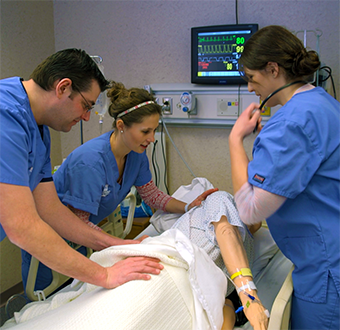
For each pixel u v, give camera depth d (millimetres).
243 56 1082
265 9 2057
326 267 1034
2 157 914
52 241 979
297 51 1004
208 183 1992
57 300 1298
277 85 1077
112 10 2414
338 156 993
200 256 1255
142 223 2314
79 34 2561
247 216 1053
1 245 2338
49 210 1332
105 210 1650
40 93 1065
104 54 2520
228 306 1354
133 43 2416
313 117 970
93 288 1244
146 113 1432
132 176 1724
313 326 1097
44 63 1045
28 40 2432
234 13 2129
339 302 1031
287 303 1080
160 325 1068
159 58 2369
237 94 2131
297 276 1130
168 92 2275
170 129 2420
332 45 1971
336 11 1921
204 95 2199
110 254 1244
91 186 1462
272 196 973
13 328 1062
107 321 984
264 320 1144
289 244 1124
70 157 1541
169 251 1220
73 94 1057
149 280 1113
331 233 1019
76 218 1400
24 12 2375
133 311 1018
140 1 2324
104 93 1866
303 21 1997
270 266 1661
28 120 1048
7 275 2404
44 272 1604
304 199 1028
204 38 2102
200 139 2363
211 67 2129
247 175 1074
